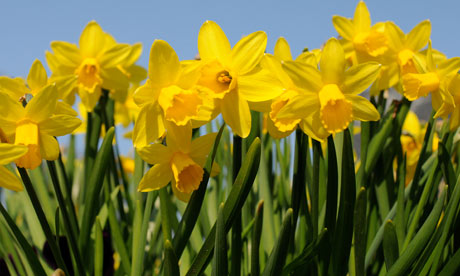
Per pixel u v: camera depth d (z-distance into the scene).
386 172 0.86
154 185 0.75
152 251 0.85
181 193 0.76
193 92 0.72
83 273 0.78
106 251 0.90
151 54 0.71
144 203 0.87
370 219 0.85
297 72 0.72
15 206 1.22
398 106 0.87
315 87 0.72
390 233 0.75
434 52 0.87
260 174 0.89
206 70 0.73
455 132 0.85
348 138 0.74
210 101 0.74
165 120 0.73
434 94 0.80
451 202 0.74
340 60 0.72
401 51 0.86
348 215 0.75
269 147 0.93
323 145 0.96
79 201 0.96
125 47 0.98
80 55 0.97
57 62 0.97
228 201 0.73
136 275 0.78
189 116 0.72
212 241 0.74
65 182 0.84
